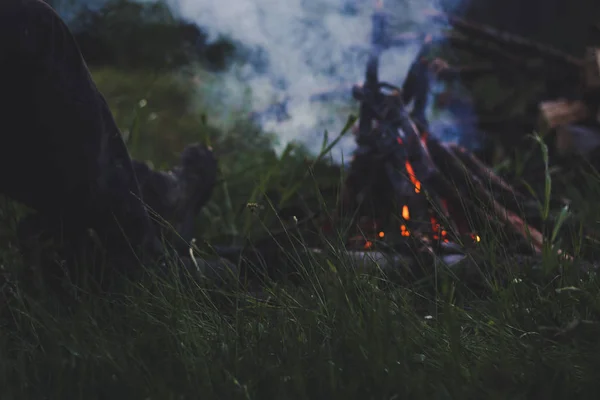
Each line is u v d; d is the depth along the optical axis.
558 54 5.71
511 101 5.82
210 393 2.08
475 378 2.15
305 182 5.05
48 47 2.63
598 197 3.77
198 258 3.35
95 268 2.98
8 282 2.94
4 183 2.89
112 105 8.55
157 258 3.09
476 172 4.00
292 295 2.83
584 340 2.39
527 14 9.87
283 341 2.44
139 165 3.36
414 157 3.53
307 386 2.15
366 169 3.62
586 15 9.75
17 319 2.76
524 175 5.19
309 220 3.69
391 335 2.35
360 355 2.27
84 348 2.34
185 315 2.61
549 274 2.91
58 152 2.76
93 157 2.83
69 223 2.96
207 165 3.78
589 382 2.12
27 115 2.69
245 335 2.57
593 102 5.62
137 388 2.11
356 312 2.60
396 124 3.58
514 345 2.42
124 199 2.94
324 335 2.51
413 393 2.06
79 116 2.76
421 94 3.81
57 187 2.84
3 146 2.77
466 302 2.85
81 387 2.12
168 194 3.42
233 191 5.27
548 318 2.57
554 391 2.07
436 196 3.54
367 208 3.66
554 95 5.91
